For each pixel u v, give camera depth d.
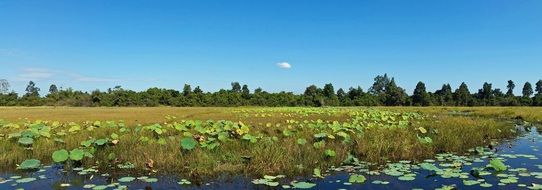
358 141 15.05
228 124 19.97
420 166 12.59
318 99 110.31
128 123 28.98
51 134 17.91
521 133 23.66
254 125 23.88
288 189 10.20
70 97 108.69
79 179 11.34
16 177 11.47
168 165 12.61
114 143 14.23
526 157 14.06
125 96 105.69
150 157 12.97
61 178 11.46
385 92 121.31
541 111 47.47
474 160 13.56
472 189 9.77
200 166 12.06
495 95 114.25
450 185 10.12
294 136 17.08
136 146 14.43
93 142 14.41
